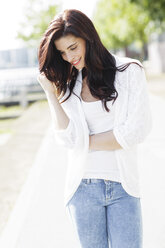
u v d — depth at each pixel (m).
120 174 1.92
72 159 2.03
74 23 1.83
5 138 9.59
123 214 1.94
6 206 4.52
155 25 16.88
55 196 4.37
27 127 10.73
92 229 2.00
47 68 2.04
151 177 4.68
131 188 1.94
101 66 1.91
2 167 6.39
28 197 4.46
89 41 1.88
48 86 2.07
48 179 5.05
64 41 1.87
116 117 1.94
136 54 39.25
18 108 16.98
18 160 6.79
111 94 1.92
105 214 2.01
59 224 3.61
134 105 1.91
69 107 2.04
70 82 2.05
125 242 1.92
